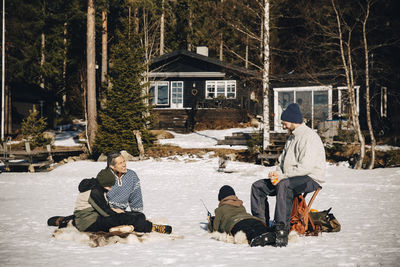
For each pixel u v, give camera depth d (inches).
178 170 686.5
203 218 291.9
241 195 424.8
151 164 754.8
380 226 256.8
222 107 1364.4
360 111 998.4
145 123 959.6
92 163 801.6
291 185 211.0
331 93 1034.7
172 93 1412.4
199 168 705.0
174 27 2126.0
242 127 1277.1
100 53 1956.2
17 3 1584.6
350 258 174.2
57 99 1734.7
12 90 1482.5
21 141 1266.0
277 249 193.6
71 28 2017.7
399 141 868.0
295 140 219.6
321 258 174.9
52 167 764.0
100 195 225.6
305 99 1076.5
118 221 226.4
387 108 1045.2
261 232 205.0
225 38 1123.3
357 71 822.5
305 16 849.5
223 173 655.1
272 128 1117.1
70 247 201.3
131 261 171.8
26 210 327.9
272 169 700.0
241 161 814.5
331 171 653.9
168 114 1320.1
